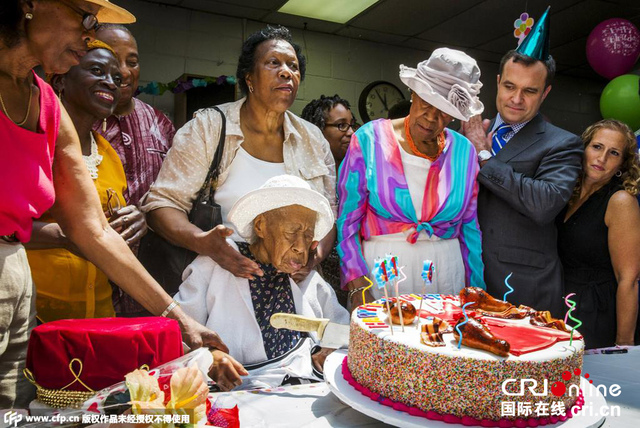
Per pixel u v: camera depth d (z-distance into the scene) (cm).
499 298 200
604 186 222
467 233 196
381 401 116
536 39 199
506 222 199
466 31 558
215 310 156
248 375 144
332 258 216
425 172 185
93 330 89
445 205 184
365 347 122
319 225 161
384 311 139
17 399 116
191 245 161
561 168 195
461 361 109
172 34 496
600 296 221
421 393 112
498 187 192
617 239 217
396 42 590
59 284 161
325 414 116
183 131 175
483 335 113
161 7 491
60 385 88
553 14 517
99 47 172
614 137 212
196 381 75
